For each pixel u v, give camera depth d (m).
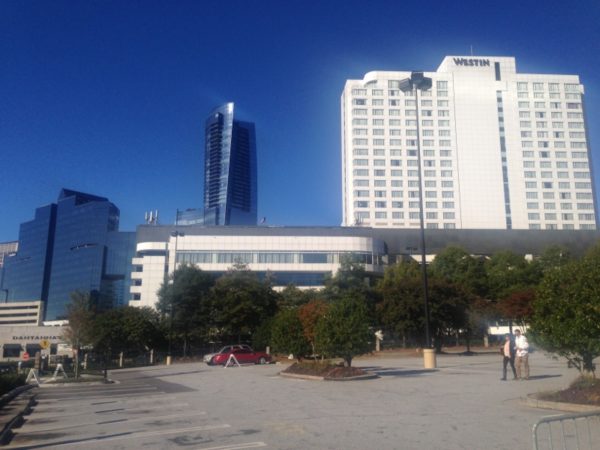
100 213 179.12
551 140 135.12
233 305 59.31
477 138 133.62
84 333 29.95
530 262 76.38
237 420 11.45
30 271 197.12
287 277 90.50
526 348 18.81
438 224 128.75
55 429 11.39
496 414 11.05
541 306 13.52
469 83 136.88
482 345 59.97
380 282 63.94
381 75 136.00
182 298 60.41
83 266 171.75
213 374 29.70
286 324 28.38
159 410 13.86
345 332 22.22
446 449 7.95
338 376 21.09
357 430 9.70
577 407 11.02
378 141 132.62
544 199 131.88
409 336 51.75
